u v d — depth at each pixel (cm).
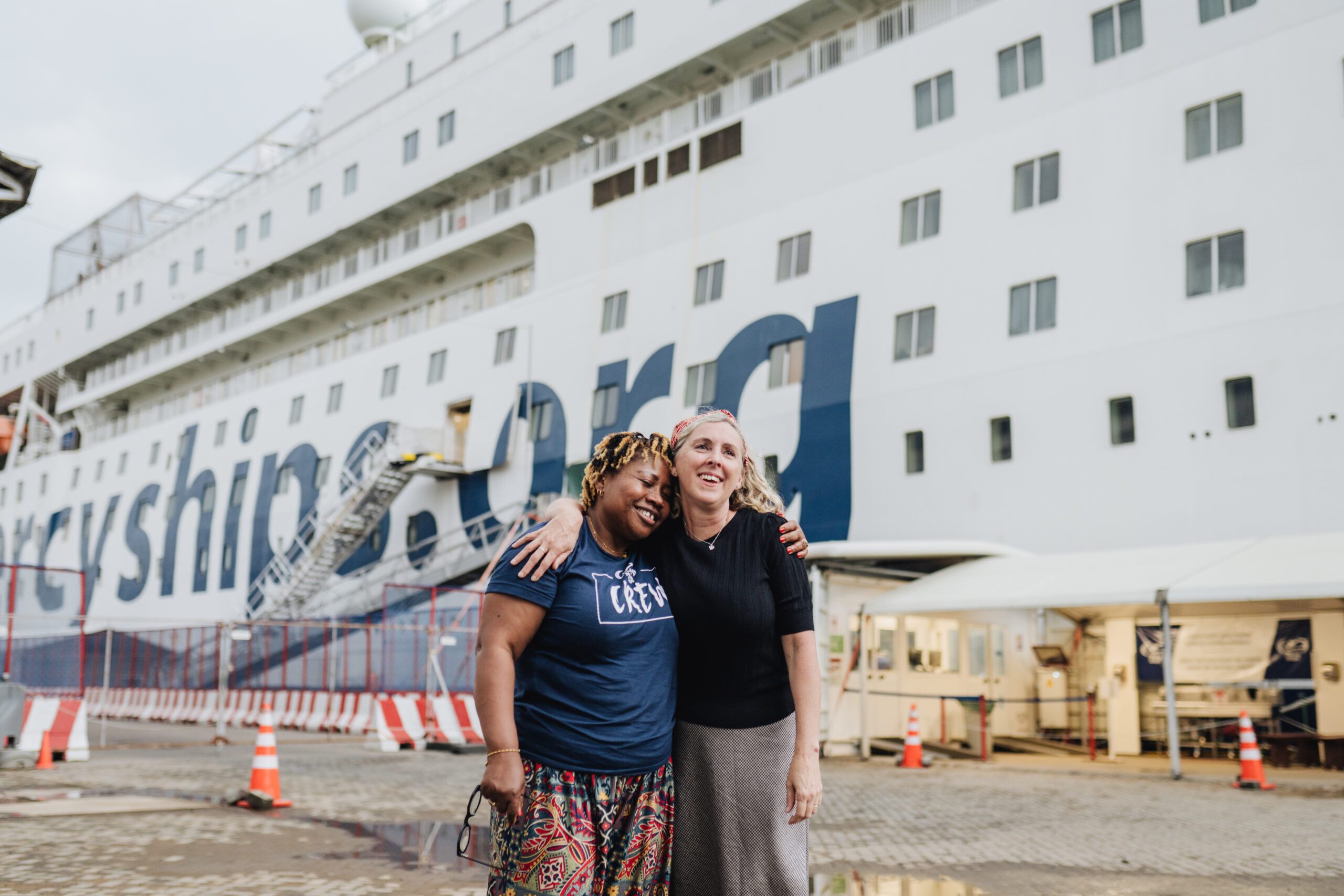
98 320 4791
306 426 3447
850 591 1612
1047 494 1789
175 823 802
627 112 2800
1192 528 1625
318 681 2366
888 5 2309
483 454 2819
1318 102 1595
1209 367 1647
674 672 280
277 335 3856
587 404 2584
